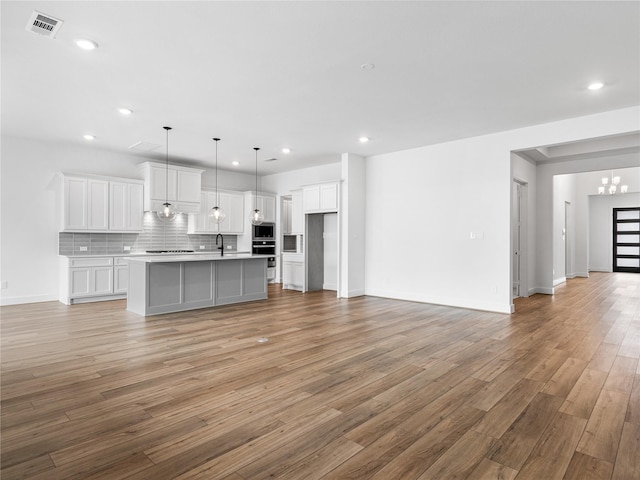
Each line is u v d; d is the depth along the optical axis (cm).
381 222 721
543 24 283
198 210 781
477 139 594
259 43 313
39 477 177
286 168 877
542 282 784
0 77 379
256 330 459
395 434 220
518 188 739
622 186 1080
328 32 296
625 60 339
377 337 428
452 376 310
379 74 372
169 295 565
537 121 516
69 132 580
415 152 671
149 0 254
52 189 650
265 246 914
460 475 182
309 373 316
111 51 326
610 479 178
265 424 230
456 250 618
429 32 295
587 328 472
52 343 399
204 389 282
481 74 370
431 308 603
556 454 200
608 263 1307
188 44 314
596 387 288
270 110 477
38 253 639
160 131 572
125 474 180
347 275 713
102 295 655
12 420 233
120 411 246
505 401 264
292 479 178
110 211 678
